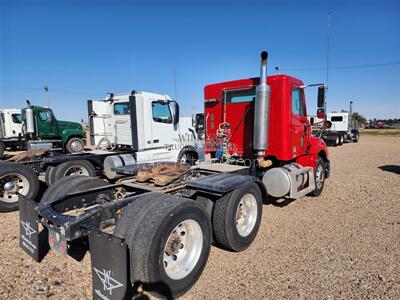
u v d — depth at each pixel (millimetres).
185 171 4074
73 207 3494
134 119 7586
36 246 2982
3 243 3902
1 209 5168
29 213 3080
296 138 5551
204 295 2789
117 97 8305
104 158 7758
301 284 2926
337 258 3467
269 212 5277
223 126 5922
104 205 2904
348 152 17375
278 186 4961
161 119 8242
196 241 2982
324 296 2719
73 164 7043
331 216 5043
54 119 15961
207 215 3105
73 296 2744
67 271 3197
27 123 14914
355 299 2670
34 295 2746
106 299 2316
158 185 3723
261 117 4969
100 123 8859
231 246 3496
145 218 2619
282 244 3895
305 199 6176
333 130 26000
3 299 2668
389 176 8898
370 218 4914
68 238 2559
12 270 3195
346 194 6621
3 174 5246
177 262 2867
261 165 5148
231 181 3580
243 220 3785
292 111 5383
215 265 3346
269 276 3090
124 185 3932
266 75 4922
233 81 5777
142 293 2738
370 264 3311
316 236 4152
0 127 16484
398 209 5418
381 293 2756
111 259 2275
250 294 2773
